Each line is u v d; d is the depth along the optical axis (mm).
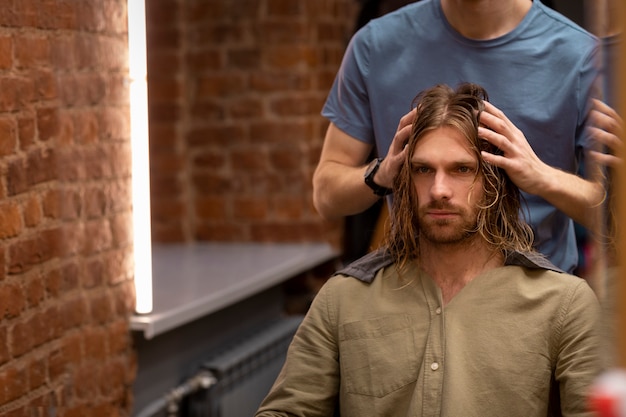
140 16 3088
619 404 682
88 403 2834
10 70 2348
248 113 4500
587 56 1812
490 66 1849
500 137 1570
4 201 2305
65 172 2705
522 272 1589
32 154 2461
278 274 3936
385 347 1602
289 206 4500
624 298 699
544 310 1554
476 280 1588
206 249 4480
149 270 3193
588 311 1543
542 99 1830
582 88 1815
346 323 1645
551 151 1855
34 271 2473
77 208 2779
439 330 1578
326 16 4457
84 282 2826
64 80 2688
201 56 4527
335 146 2039
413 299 1616
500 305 1568
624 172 695
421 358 1576
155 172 4578
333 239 4527
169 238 4605
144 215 3154
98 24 2904
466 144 1550
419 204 1581
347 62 2010
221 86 4520
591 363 1508
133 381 3170
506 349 1540
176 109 4547
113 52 2998
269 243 4535
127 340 3133
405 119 1625
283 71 4449
